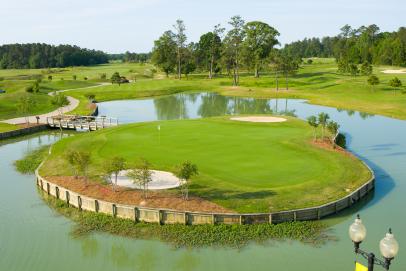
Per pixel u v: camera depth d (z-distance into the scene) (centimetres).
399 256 2502
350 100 9544
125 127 5931
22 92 10044
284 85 13125
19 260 2559
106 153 4478
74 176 3703
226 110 9175
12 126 6712
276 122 6247
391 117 7519
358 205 3253
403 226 2880
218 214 2827
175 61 16825
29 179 4106
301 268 2373
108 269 2448
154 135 5322
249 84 13850
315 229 2808
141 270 2433
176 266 2441
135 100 11256
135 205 3027
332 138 4897
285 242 2647
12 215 3200
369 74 12312
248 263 2433
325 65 19588
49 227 2988
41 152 5209
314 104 9600
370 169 3891
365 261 2430
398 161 4525
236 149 4497
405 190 3588
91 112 8269
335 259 2459
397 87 10825
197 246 2625
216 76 17262
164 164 3972
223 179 3509
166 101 10938
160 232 2805
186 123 6225
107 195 3231
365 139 5688
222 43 15788
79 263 2523
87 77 16750
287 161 4031
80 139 5259
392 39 18762
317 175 3616
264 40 15725
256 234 2723
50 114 8119
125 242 2728
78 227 2956
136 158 4219
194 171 3080
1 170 4438
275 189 3278
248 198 3108
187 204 3014
